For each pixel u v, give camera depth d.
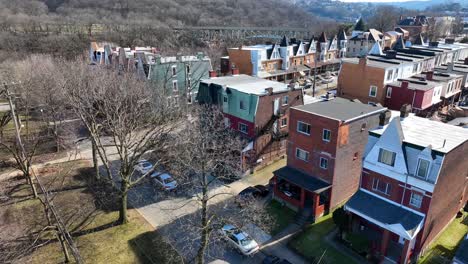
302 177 31.64
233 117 39.38
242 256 26.19
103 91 36.19
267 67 74.19
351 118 29.33
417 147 24.25
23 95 50.56
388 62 52.84
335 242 27.66
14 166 38.03
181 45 110.38
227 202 32.53
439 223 27.12
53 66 55.47
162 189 34.94
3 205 31.66
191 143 28.78
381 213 25.44
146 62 52.00
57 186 35.16
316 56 84.62
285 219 30.61
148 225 29.55
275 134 39.59
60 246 26.50
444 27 148.38
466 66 61.59
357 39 106.06
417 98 46.06
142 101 40.28
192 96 55.44
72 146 45.03
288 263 24.45
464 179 28.55
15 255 25.27
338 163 29.86
